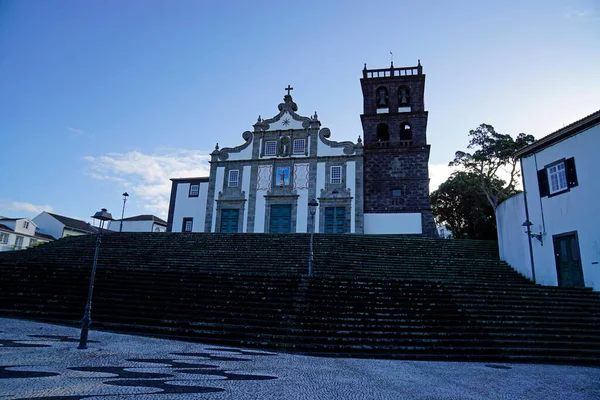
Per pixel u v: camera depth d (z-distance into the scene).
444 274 17.52
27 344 8.38
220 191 32.03
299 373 7.25
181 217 33.53
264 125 32.94
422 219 29.34
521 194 19.06
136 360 7.51
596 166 15.11
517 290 14.33
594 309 12.77
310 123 32.03
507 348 10.38
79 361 7.08
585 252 15.25
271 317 11.75
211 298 13.28
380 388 6.43
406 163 32.12
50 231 50.62
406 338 10.82
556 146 17.19
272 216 30.64
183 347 9.46
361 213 29.36
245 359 8.38
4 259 20.83
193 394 5.28
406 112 33.88
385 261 19.23
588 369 9.20
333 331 10.88
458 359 9.88
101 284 14.71
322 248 21.19
